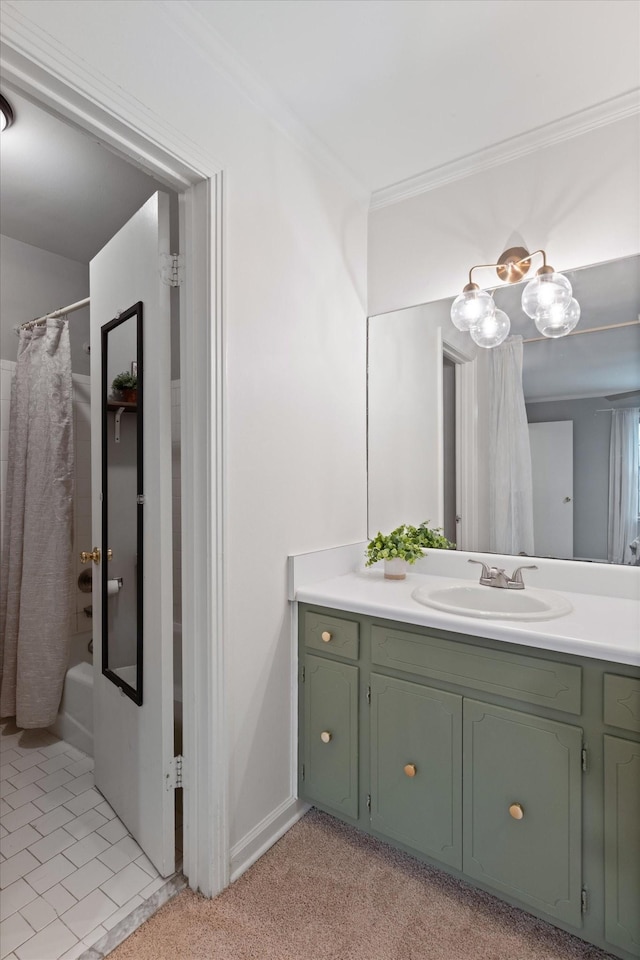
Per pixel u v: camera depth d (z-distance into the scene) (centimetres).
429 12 134
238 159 153
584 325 176
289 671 178
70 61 107
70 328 291
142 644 159
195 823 148
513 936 134
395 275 218
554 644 126
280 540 173
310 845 168
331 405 201
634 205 168
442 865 147
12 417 248
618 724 119
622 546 170
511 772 134
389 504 220
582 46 145
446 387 205
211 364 144
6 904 142
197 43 137
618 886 120
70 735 231
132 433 169
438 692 147
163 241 149
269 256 166
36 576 229
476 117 174
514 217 190
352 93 162
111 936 132
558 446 181
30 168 210
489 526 194
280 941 131
